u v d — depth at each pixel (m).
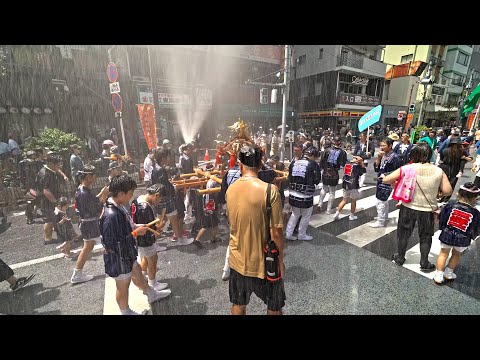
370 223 4.31
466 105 8.48
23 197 5.20
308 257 3.27
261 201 1.69
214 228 3.61
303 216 3.64
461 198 2.61
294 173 3.51
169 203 3.42
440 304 2.47
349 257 3.28
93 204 2.78
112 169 3.66
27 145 4.95
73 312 2.41
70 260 3.32
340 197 5.73
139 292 2.65
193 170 4.70
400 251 3.07
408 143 5.32
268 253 1.72
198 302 2.51
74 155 4.64
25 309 2.44
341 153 4.51
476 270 2.99
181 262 3.21
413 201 2.87
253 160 1.74
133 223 2.30
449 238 2.64
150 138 3.85
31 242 3.82
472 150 10.18
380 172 4.08
